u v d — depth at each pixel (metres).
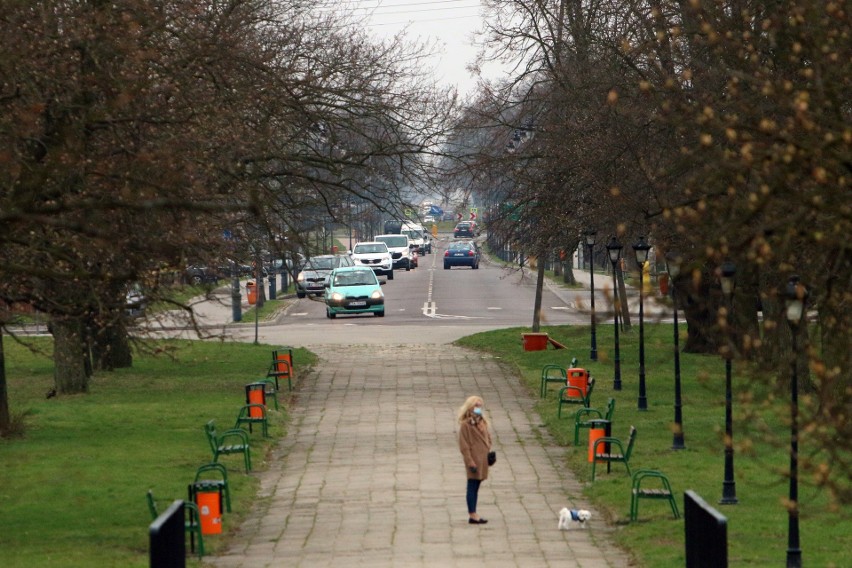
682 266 31.72
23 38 52.69
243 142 69.12
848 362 34.31
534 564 44.62
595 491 59.72
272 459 71.75
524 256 127.62
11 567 42.38
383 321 163.12
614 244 94.94
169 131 58.19
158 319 58.69
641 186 82.50
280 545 48.97
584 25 105.75
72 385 97.00
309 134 89.81
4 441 73.50
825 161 30.25
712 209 33.53
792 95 34.59
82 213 47.00
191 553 46.97
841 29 37.31
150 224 47.12
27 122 45.03
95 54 54.94
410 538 49.75
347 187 90.56
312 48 91.00
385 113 91.94
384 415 88.25
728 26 57.22
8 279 49.75
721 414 84.94
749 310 71.25
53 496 57.16
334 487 62.53
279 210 79.56
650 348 122.38
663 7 75.44
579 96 100.06
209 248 57.66
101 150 53.38
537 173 111.38
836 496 29.48
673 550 45.62
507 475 65.94
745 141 32.16
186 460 68.25
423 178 96.31
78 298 51.94
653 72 77.88
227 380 106.94
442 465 68.56
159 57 63.22
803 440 32.53
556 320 159.00
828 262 36.88
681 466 64.75
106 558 44.31
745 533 48.97
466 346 132.25
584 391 89.81
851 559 44.12
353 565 44.59
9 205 40.47
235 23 79.50
